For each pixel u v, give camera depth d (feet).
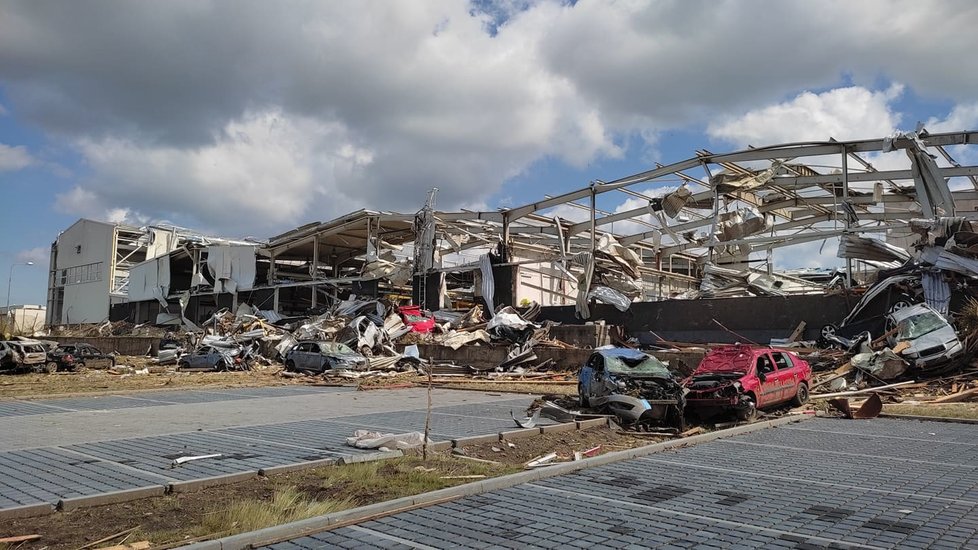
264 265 215.72
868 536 19.89
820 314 92.79
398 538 19.58
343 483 26.37
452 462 31.09
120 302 233.96
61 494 23.52
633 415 46.19
